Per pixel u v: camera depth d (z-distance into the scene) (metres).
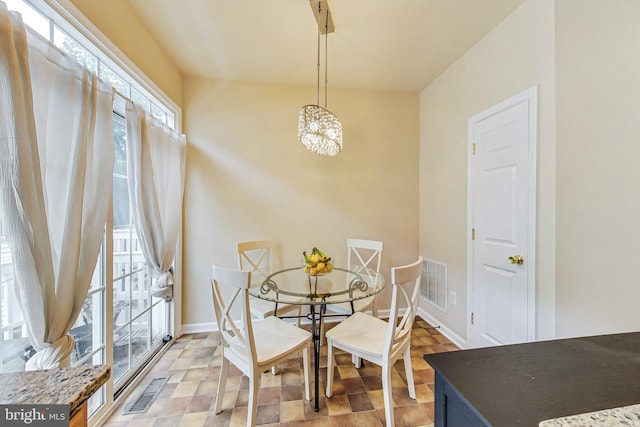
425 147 2.79
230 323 1.40
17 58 0.87
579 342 0.84
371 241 2.55
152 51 1.93
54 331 1.02
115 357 1.68
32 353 1.09
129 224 1.82
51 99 1.07
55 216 1.08
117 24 1.53
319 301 1.53
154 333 2.16
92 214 1.24
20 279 0.92
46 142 1.06
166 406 1.57
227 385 1.76
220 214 2.56
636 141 1.04
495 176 1.86
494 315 1.88
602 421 0.51
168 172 2.11
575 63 1.28
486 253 1.95
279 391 1.70
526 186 1.60
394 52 2.14
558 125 1.38
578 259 1.28
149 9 1.67
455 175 2.31
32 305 0.95
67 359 1.06
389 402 1.37
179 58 2.21
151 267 1.91
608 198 1.14
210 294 2.55
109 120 1.35
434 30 1.87
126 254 1.79
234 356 1.46
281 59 2.23
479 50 2.00
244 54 2.15
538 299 1.53
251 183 2.61
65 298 1.08
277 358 1.41
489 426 0.52
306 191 2.70
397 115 2.86
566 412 0.55
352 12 1.68
